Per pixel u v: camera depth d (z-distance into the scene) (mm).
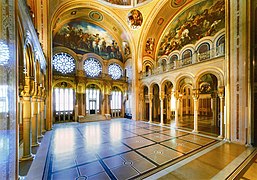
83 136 10047
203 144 8070
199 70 10930
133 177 4555
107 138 9453
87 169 5117
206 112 22719
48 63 12219
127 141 8719
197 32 14586
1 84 2213
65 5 13945
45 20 11641
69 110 17688
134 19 17719
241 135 8078
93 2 15703
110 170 5031
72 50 18234
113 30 20391
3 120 2254
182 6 16078
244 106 8047
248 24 8117
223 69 9328
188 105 24969
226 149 7215
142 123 16016
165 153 6656
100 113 20047
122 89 21984
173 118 19484
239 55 8328
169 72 13930
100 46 20656
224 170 4977
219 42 12508
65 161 5797
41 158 6027
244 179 4391
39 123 9648
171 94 18828
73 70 18281
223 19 12297
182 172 4848
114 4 16797
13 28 2670
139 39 18531
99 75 20172
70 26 17891
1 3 2254
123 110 22047
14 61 2699
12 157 2562
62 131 11797
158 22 17719
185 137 9656
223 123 9414
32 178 4395
